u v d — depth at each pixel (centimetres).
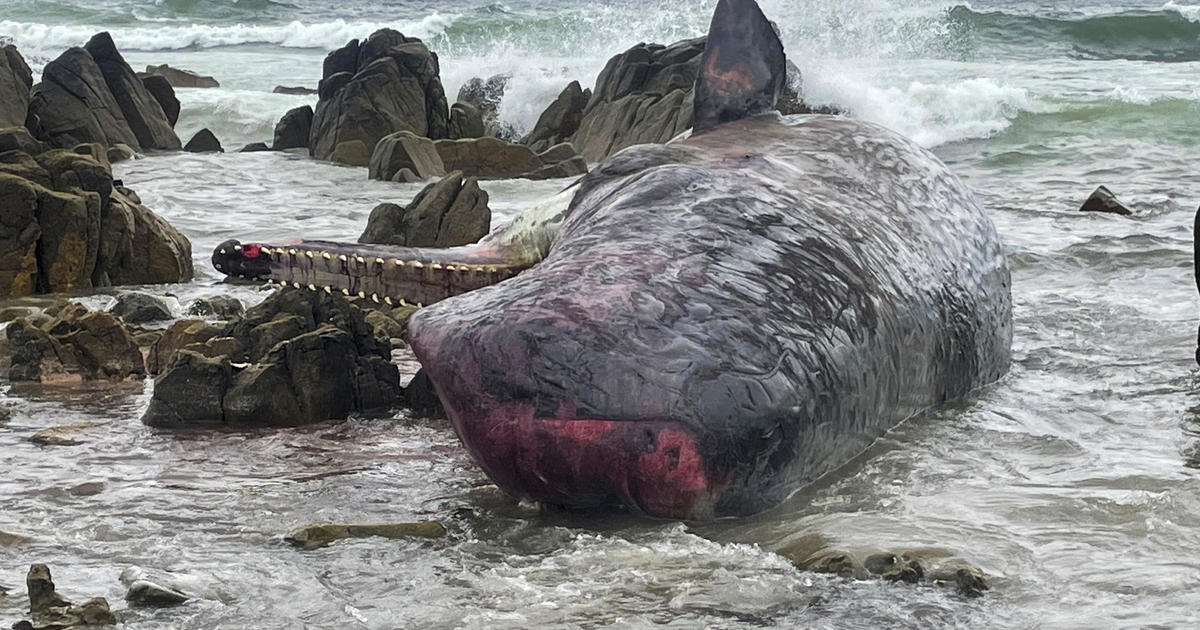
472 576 490
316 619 447
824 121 805
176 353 745
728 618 448
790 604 459
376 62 2269
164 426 695
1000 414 700
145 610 452
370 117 2191
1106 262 1126
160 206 1498
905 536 519
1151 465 615
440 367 551
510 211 1499
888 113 2362
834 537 517
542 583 482
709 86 827
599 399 529
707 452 527
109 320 805
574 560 504
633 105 2288
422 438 679
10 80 1988
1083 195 1579
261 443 668
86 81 2112
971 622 441
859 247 650
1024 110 2436
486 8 5206
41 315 870
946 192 775
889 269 662
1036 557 500
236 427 698
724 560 502
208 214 1447
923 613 448
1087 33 3741
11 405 736
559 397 532
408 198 1644
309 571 493
